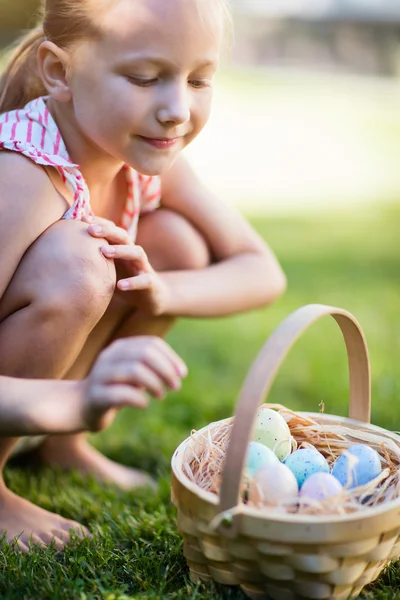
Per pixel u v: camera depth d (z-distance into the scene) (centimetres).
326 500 84
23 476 118
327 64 840
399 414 135
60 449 120
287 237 275
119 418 138
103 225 98
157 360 78
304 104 624
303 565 80
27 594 88
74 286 94
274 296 120
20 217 94
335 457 97
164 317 111
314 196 354
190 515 84
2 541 96
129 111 94
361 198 353
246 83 706
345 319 91
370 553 83
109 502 110
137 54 92
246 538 81
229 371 161
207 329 188
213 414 140
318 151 461
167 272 112
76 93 97
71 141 102
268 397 145
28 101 109
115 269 102
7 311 96
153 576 92
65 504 110
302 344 177
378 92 707
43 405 82
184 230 115
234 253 119
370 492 87
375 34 845
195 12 93
